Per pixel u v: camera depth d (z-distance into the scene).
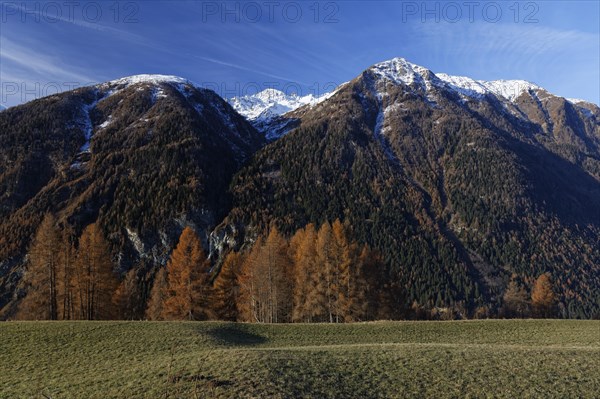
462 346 32.16
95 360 30.16
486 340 40.62
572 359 28.25
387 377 24.73
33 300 52.47
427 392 23.00
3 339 35.22
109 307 55.31
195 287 55.62
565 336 41.78
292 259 63.00
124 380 24.08
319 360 27.00
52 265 51.72
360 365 26.50
